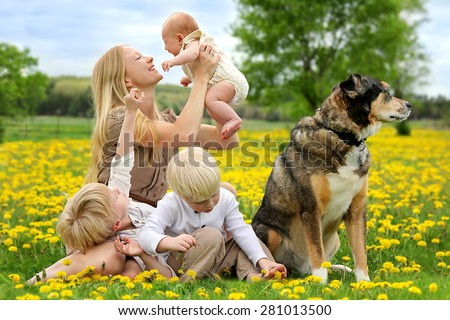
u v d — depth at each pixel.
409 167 16.33
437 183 13.70
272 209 6.73
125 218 6.08
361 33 35.72
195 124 6.36
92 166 6.67
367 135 6.32
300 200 6.43
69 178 12.99
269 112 46.12
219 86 6.58
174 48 6.80
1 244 7.61
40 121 41.34
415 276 6.02
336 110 6.31
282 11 35.50
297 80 35.66
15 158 18.83
